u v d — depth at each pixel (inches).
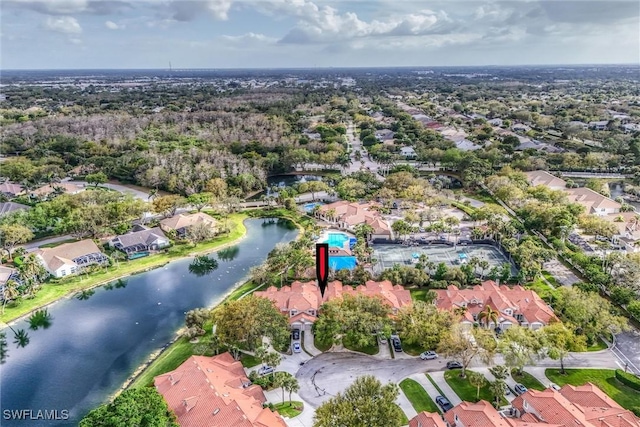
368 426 2795.3
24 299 5339.6
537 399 3331.7
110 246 6653.5
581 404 3344.0
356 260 5964.6
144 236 6840.6
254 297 4443.9
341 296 4763.8
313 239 6614.2
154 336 4702.3
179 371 3661.4
